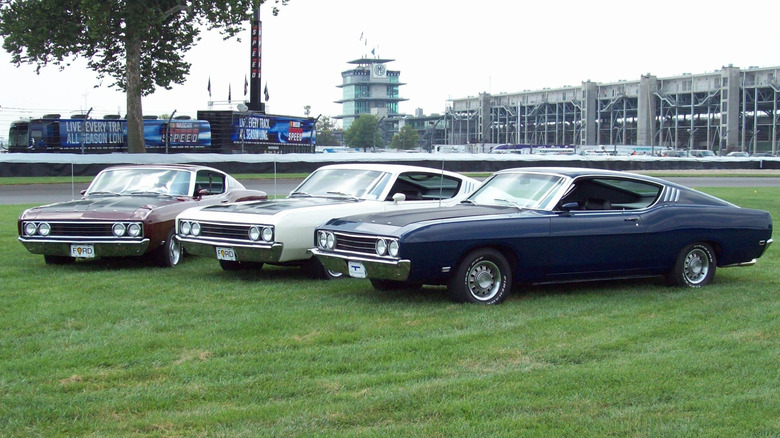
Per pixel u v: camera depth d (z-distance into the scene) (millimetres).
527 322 6855
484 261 7605
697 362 5594
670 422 4457
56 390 4949
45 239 9266
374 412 4559
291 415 4504
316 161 37531
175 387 5008
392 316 7086
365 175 9859
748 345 6074
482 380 5156
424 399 4785
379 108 167625
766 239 8930
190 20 35938
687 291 8367
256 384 5070
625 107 95188
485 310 7336
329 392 4938
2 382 5070
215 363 5520
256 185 29688
